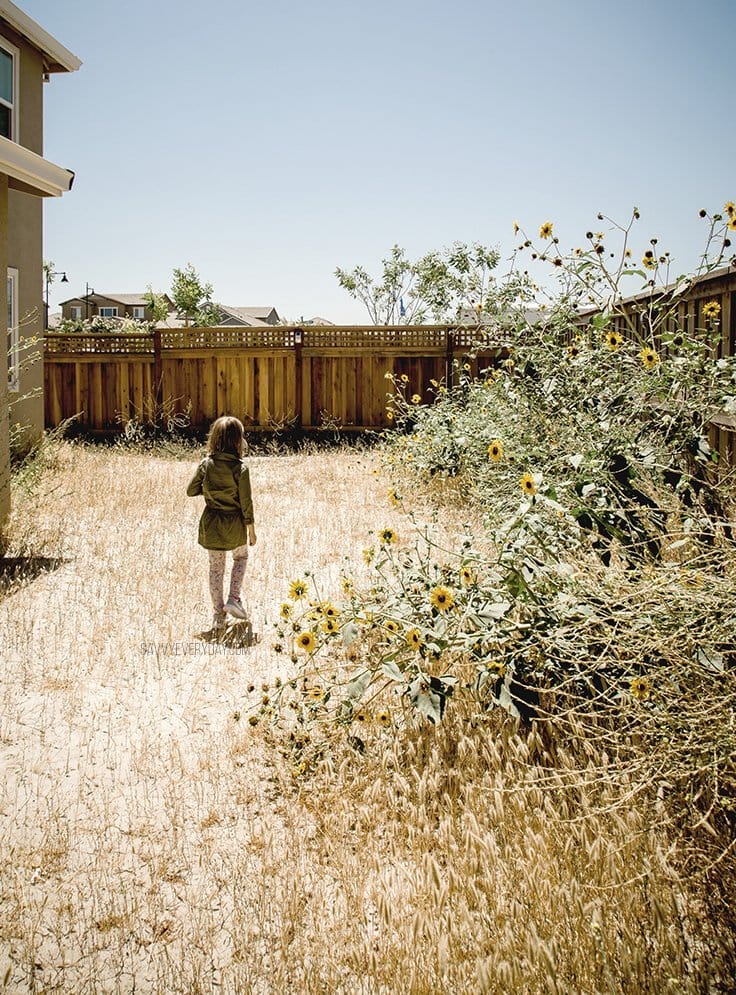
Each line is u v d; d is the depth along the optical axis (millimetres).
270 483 9906
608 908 2256
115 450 13039
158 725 3719
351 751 3330
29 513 7695
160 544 6906
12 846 2807
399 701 3691
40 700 3943
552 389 5020
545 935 2199
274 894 2535
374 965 2186
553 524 3545
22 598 5434
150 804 3078
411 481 9031
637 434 4207
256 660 4457
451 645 3492
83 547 6812
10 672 4246
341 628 3754
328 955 2271
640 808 2682
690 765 2600
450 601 3266
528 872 2424
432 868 2443
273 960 2258
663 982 2061
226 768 3340
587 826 2625
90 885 2576
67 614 5156
